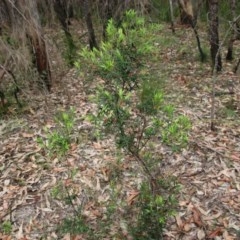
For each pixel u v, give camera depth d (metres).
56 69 7.32
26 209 4.11
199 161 4.55
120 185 4.14
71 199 3.63
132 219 3.58
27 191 4.36
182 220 3.73
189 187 4.15
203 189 4.12
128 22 2.52
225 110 5.73
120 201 3.90
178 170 4.41
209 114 5.66
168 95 6.31
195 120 5.48
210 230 3.62
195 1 9.94
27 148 5.12
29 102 6.37
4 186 4.48
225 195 4.04
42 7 8.52
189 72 7.30
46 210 4.04
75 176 4.43
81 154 4.78
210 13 6.96
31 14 6.26
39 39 6.49
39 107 6.22
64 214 3.94
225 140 4.98
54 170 4.62
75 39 9.90
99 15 9.25
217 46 7.07
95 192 4.16
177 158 4.57
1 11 6.28
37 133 5.45
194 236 3.56
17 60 6.16
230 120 5.47
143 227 3.04
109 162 4.55
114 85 2.57
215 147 4.82
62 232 3.42
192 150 4.73
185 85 6.72
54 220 3.90
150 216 2.96
